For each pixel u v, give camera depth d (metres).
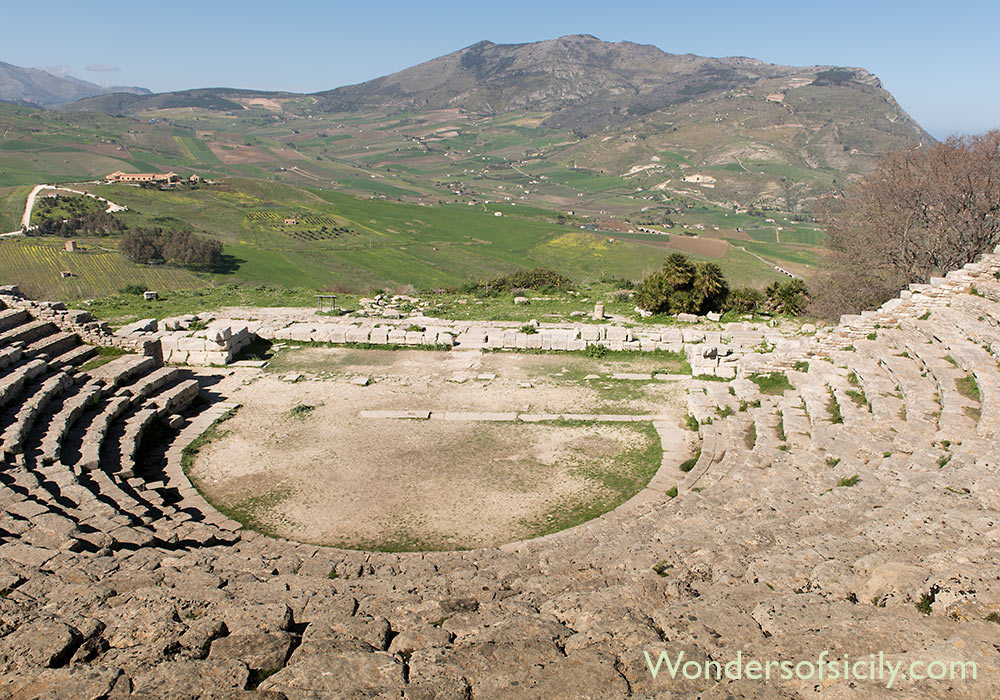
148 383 22.83
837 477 13.65
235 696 5.95
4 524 12.10
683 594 8.16
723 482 15.23
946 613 6.53
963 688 5.16
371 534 15.46
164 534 13.58
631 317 35.09
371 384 25.94
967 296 23.52
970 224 33.72
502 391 25.17
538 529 15.63
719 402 22.55
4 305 26.30
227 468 18.94
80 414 20.11
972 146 34.91
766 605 7.03
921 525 9.27
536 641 6.70
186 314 35.16
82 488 15.14
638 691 5.78
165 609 7.93
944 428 15.02
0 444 16.95
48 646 6.88
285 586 9.54
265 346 30.70
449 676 6.10
